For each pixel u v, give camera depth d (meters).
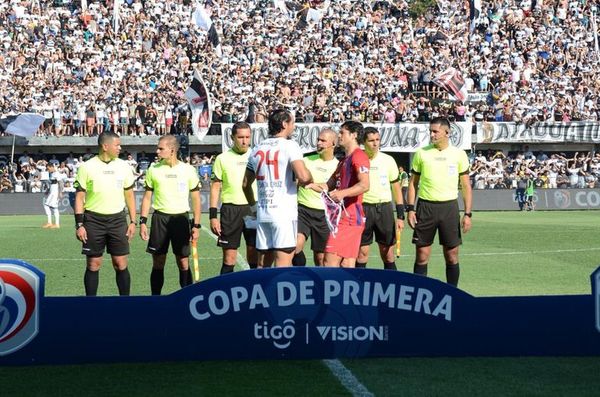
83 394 7.90
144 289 15.57
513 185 49.12
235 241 13.78
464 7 64.38
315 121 48.81
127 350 9.01
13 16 54.31
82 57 52.38
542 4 62.84
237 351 9.05
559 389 8.01
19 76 50.31
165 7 58.19
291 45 56.03
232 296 9.03
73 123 48.81
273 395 7.82
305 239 13.55
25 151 49.66
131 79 51.12
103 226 12.81
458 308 9.18
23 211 44.31
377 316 9.12
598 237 27.12
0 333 8.85
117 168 12.88
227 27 57.50
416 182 13.59
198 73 44.00
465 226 13.56
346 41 56.66
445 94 52.78
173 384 8.20
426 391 7.93
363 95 51.97
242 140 13.58
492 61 56.88
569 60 58.16
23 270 8.90
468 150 50.22
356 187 11.53
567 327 9.25
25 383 8.27
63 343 8.95
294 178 10.96
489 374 8.52
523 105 52.97
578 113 53.53
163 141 13.44
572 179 50.03
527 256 21.28
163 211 13.52
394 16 62.31
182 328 9.03
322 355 9.10
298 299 9.07
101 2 58.50
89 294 12.91
